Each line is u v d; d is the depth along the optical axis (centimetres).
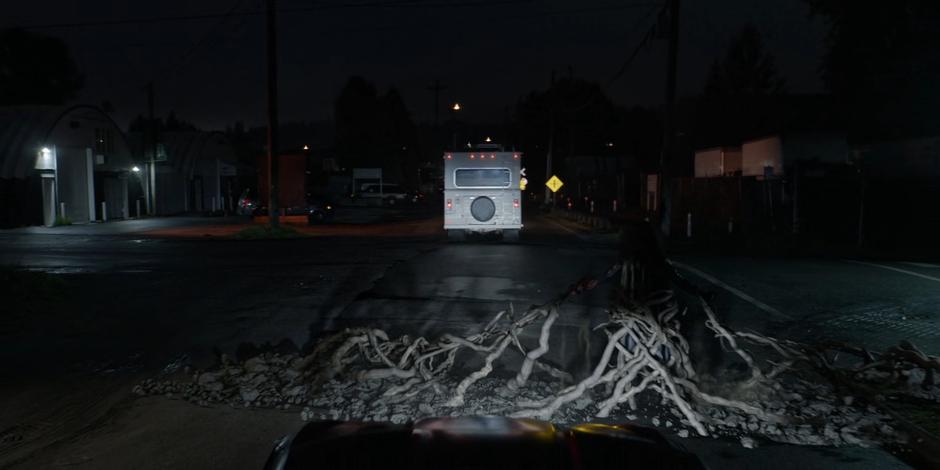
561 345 975
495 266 1892
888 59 3809
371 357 820
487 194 2761
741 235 3078
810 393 759
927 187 2723
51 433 671
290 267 1884
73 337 1059
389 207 7506
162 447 614
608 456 340
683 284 768
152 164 5075
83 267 1909
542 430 352
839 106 4409
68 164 4131
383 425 378
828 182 3030
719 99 6116
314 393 743
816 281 1661
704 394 669
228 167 6200
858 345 1034
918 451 604
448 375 807
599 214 4572
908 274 1795
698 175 4603
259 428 654
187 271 1811
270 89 3077
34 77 6456
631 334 687
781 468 568
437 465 320
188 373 855
